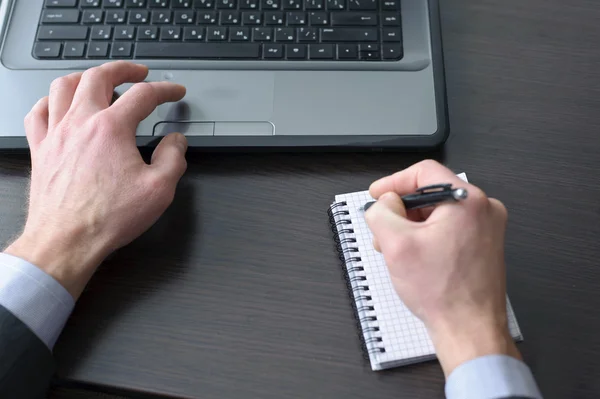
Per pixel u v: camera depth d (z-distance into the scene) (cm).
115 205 52
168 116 60
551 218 57
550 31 66
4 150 59
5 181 59
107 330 52
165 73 62
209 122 60
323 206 58
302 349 51
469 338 43
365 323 52
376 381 50
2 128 60
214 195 59
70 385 51
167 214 57
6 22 63
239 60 62
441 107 60
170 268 55
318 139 59
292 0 63
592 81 63
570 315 53
